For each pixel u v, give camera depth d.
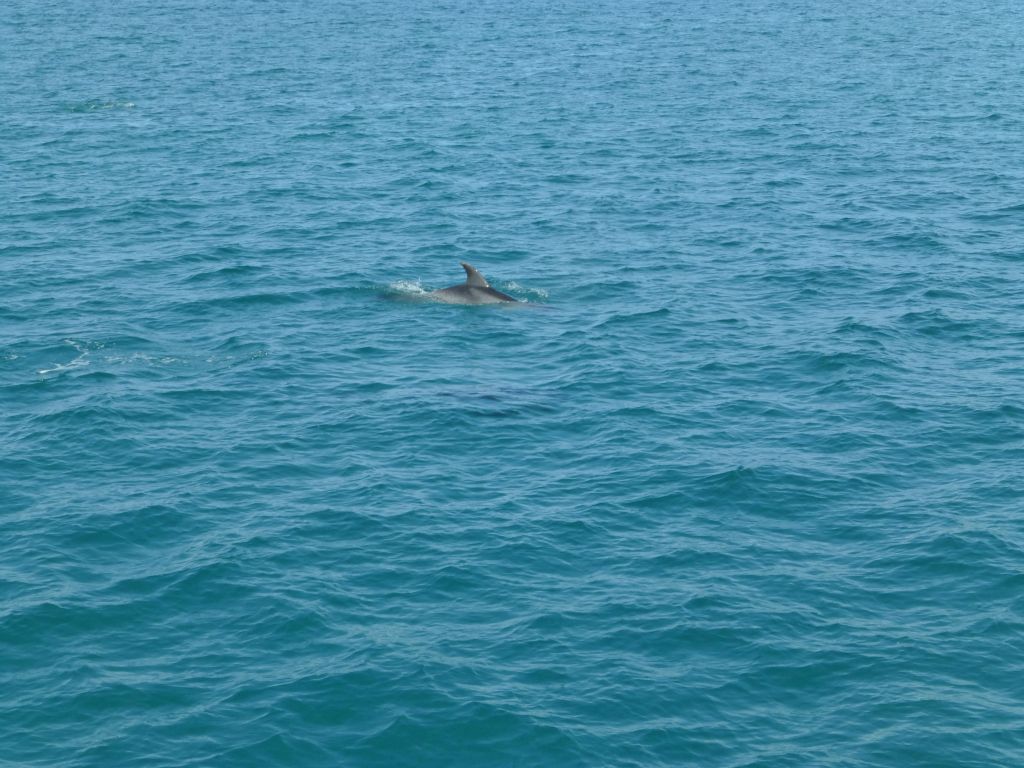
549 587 26.86
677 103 92.81
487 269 50.38
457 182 66.44
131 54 122.00
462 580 27.03
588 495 30.88
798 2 188.00
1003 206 60.28
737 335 42.47
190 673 23.88
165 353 40.44
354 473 32.00
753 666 24.20
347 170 69.44
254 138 78.56
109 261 50.81
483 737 22.19
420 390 37.47
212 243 53.72
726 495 30.84
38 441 33.50
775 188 64.88
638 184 66.00
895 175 67.50
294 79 105.62
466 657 24.36
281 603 26.05
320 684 23.48
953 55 120.56
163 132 80.25
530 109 90.38
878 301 46.00
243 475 31.86
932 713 22.84
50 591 26.41
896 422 35.19
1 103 90.62
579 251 53.12
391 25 153.50
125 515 29.64
